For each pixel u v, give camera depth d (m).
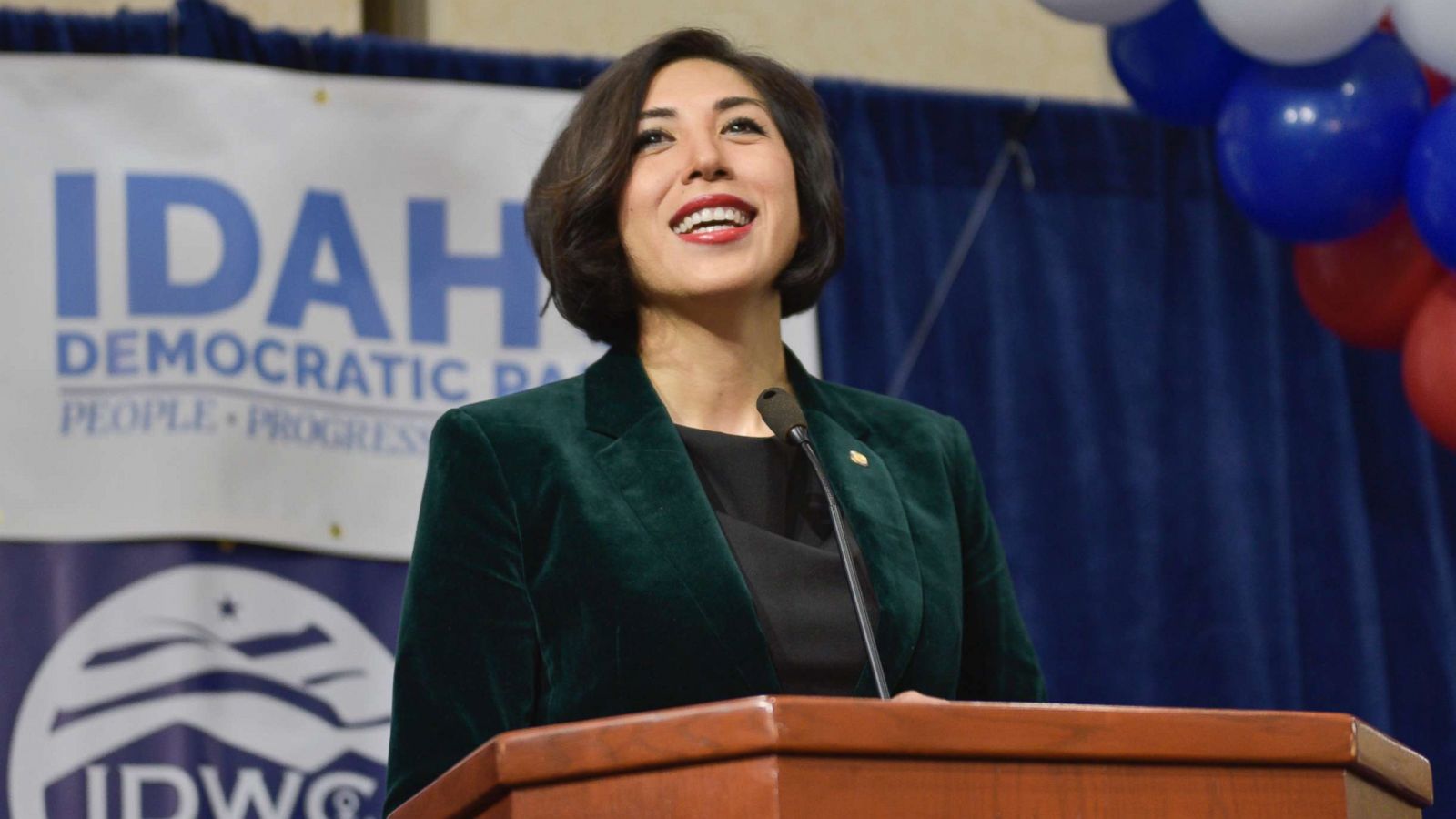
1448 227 5.40
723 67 3.60
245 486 6.12
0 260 6.11
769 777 2.11
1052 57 8.16
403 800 2.96
